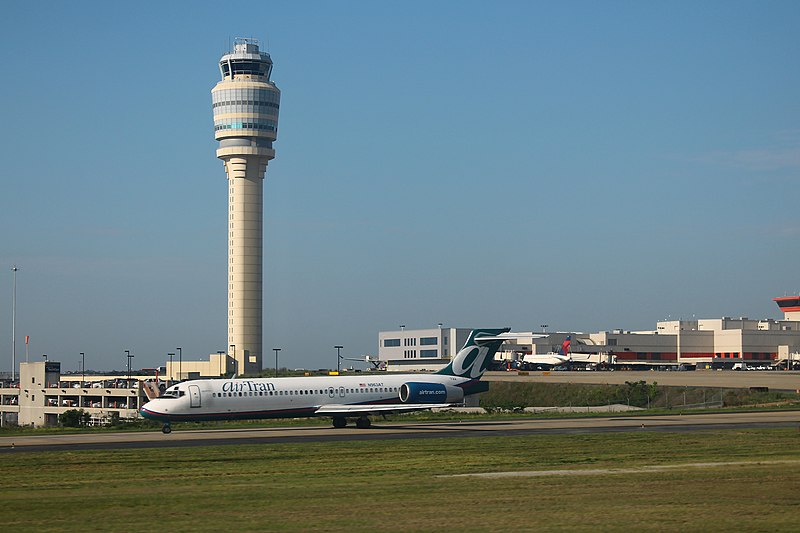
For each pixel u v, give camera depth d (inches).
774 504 1249.4
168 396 2955.2
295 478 1631.4
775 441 2317.9
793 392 5580.7
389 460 1956.2
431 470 1736.0
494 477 1599.4
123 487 1523.1
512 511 1207.6
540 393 6648.6
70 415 4815.5
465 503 1282.0
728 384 6117.1
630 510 1205.1
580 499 1312.7
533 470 1712.6
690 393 5930.1
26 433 3029.0
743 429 2785.4
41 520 1172.5
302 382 3125.0
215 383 3009.4
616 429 2864.2
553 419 3506.4
